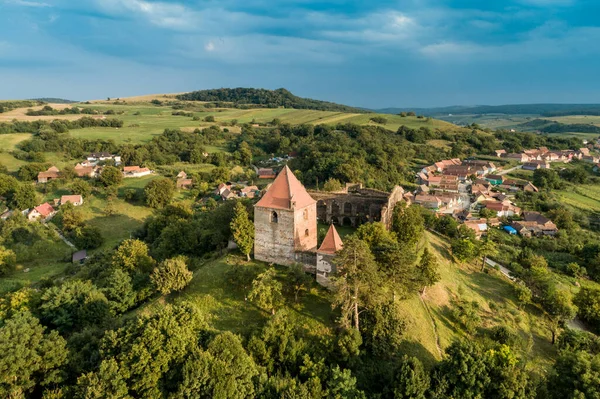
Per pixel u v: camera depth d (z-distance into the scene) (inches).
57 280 3137.3
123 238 4296.3
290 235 2210.9
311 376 1504.7
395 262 1910.7
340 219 3420.3
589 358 1624.0
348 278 1728.6
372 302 1756.9
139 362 1385.3
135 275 2395.4
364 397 1417.3
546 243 4217.5
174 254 2977.4
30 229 4148.6
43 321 1993.1
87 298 2050.9
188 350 1492.4
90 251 3937.0
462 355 1497.3
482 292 2723.9
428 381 1457.9
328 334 1750.7
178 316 1584.6
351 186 4015.8
